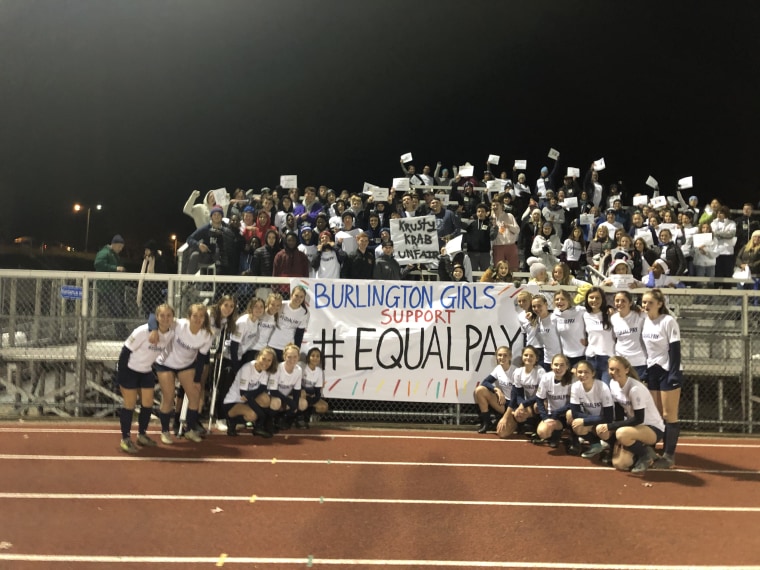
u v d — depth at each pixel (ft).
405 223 36.01
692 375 32.40
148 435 27.63
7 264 111.34
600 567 15.40
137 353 24.49
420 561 15.55
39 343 31.99
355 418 32.58
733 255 43.96
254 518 18.08
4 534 16.57
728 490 21.79
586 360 27.61
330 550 16.03
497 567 15.31
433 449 26.71
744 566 15.60
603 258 39.96
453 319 31.37
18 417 30.60
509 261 41.29
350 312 31.48
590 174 56.85
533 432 28.66
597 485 22.11
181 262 37.40
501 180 55.57
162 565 14.97
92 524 17.37
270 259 35.19
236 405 27.61
